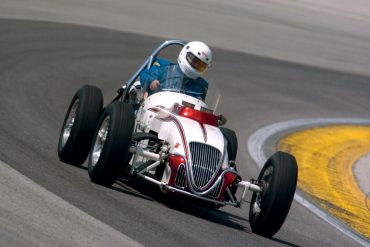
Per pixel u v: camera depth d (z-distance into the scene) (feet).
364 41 415.64
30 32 230.89
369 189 158.20
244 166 151.43
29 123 130.41
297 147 185.16
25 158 100.89
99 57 223.71
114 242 73.05
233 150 112.27
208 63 109.50
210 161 94.22
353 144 204.95
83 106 105.29
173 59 247.91
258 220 95.81
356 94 284.41
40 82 173.88
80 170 105.81
